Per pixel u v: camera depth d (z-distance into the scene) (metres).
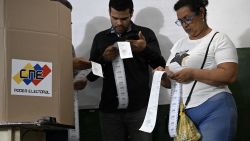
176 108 2.40
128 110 2.97
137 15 3.40
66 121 2.16
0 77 1.95
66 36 2.20
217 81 2.30
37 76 2.03
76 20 3.53
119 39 3.07
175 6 2.56
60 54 2.12
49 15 2.09
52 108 2.05
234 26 3.22
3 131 1.95
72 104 2.26
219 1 3.26
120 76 2.99
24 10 2.03
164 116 3.26
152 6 3.38
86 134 3.41
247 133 3.12
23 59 2.00
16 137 1.96
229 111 2.30
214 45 2.39
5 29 1.98
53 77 2.07
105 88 3.07
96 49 3.13
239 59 3.18
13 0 2.01
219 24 3.24
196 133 2.30
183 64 2.44
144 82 3.03
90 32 3.50
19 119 1.95
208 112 2.31
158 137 3.26
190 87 2.38
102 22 3.49
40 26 2.06
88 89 3.43
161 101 3.28
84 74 3.08
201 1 2.48
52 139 2.41
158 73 2.49
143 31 3.11
